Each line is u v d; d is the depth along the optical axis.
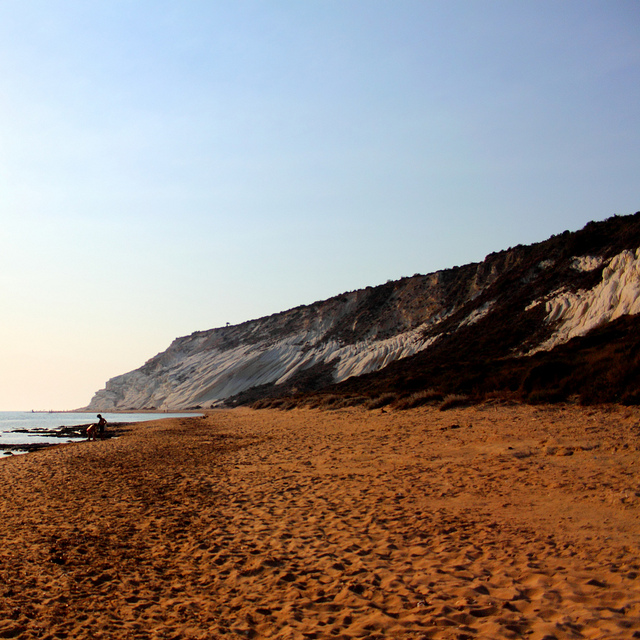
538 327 44.38
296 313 126.88
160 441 24.73
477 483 9.84
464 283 86.81
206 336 151.12
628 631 4.18
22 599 5.71
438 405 24.78
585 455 11.00
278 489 11.06
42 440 42.16
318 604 5.30
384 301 102.75
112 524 8.91
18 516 9.76
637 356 18.62
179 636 4.77
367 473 11.94
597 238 54.66
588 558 5.85
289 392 82.94
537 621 4.53
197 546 7.48
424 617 4.77
